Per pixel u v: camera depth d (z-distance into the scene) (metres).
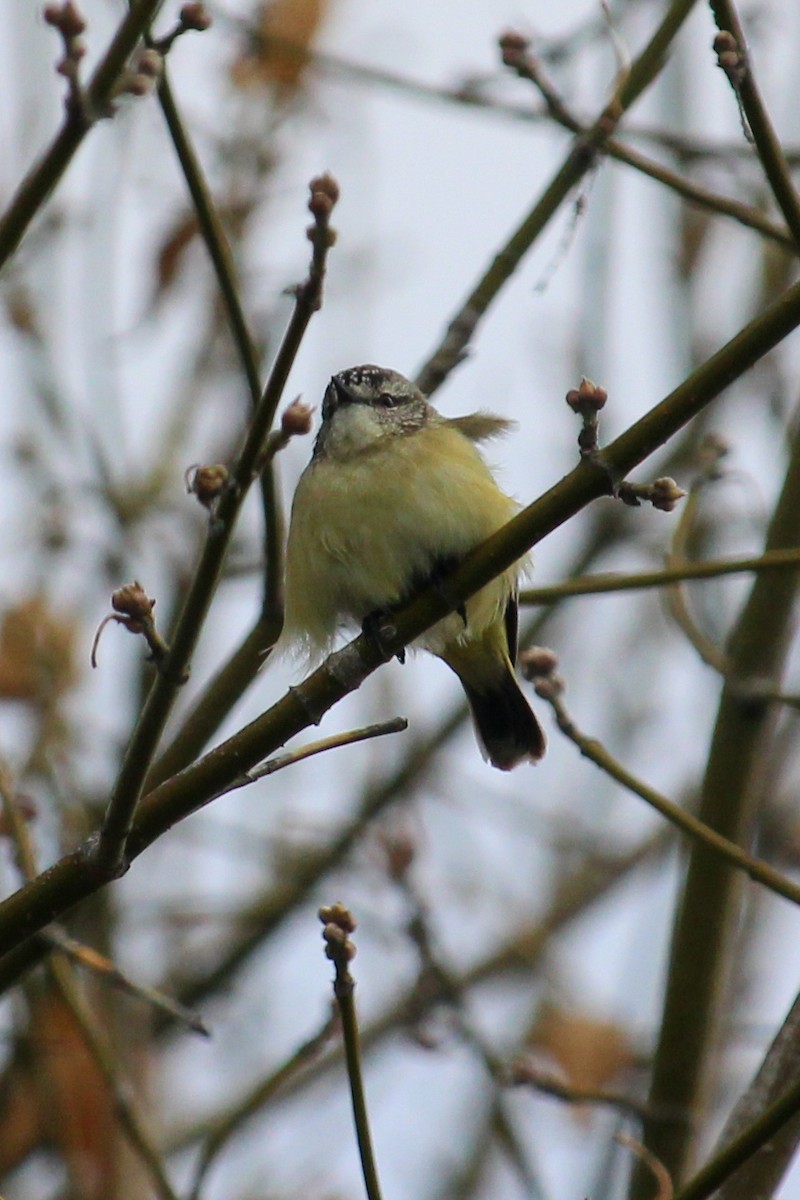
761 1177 7.30
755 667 9.34
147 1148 8.45
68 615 11.50
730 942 8.89
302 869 12.84
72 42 5.84
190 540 12.27
